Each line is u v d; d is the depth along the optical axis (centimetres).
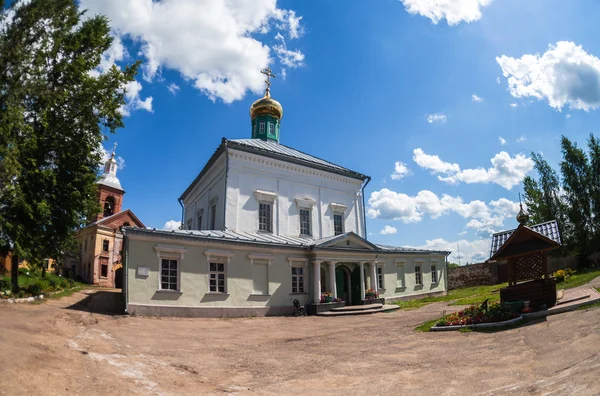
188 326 1717
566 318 1096
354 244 2720
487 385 668
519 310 1295
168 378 825
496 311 1275
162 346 1195
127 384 743
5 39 2172
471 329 1236
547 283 1348
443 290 3556
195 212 3459
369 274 2844
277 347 1247
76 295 2806
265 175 2828
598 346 753
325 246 2523
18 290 2044
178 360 1007
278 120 3731
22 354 799
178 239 2025
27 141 2066
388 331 1473
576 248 3362
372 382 777
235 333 1580
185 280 2028
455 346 1039
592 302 1188
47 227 2277
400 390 706
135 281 1888
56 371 740
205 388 771
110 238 5038
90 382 716
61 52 2403
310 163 3019
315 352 1141
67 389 660
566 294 1498
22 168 2039
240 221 2642
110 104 2448
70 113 2366
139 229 1922
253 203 2730
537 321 1170
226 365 980
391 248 3288
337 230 3169
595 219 3294
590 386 551
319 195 3083
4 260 2623
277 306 2328
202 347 1226
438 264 3591
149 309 1895
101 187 5406
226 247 2198
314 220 3005
